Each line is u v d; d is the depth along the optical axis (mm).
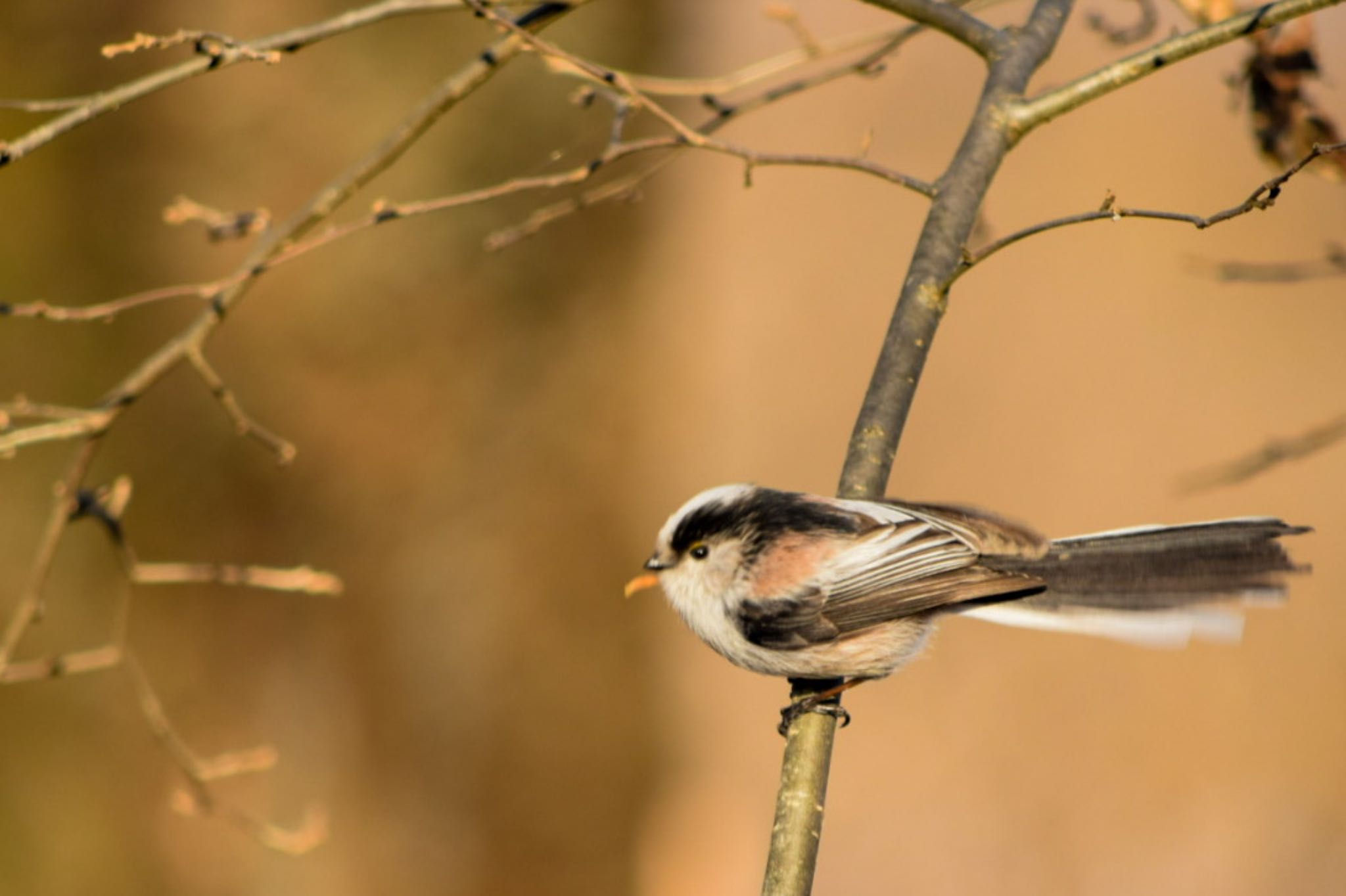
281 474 13023
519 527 13570
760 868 16859
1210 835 17797
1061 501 21562
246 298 12750
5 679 7625
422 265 13234
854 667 6754
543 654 13641
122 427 12609
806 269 22250
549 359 13719
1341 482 21875
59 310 7129
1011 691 19516
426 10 7270
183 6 12508
